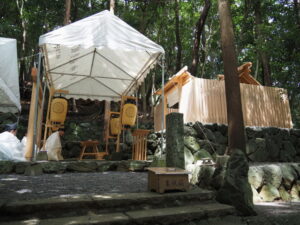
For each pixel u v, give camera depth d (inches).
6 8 486.6
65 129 389.7
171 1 487.2
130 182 148.3
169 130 156.1
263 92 276.7
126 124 244.8
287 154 262.4
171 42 613.3
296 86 398.6
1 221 87.3
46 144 207.5
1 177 152.6
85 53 236.5
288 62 386.0
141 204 109.9
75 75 273.7
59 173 177.3
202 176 160.7
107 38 186.5
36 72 199.9
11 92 227.0
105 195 110.8
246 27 481.4
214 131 242.1
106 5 542.0
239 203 121.0
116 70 270.7
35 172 165.2
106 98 317.7
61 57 233.1
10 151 185.3
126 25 199.3
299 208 140.9
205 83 250.7
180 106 264.1
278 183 173.6
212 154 231.6
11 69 229.3
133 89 296.0
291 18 373.4
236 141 148.2
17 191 116.0
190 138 227.3
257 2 424.5
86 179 153.8
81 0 563.8
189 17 548.7
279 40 350.9
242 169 130.1
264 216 121.0
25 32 504.1
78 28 186.7
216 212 112.4
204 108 243.6
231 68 157.6
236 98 153.2
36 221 88.0
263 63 398.0
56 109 228.1
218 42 566.3
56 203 96.7
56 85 285.9
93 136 387.5
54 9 507.2
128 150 262.5
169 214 101.1
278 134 265.9
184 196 120.6
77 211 98.5
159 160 174.2
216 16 543.2
